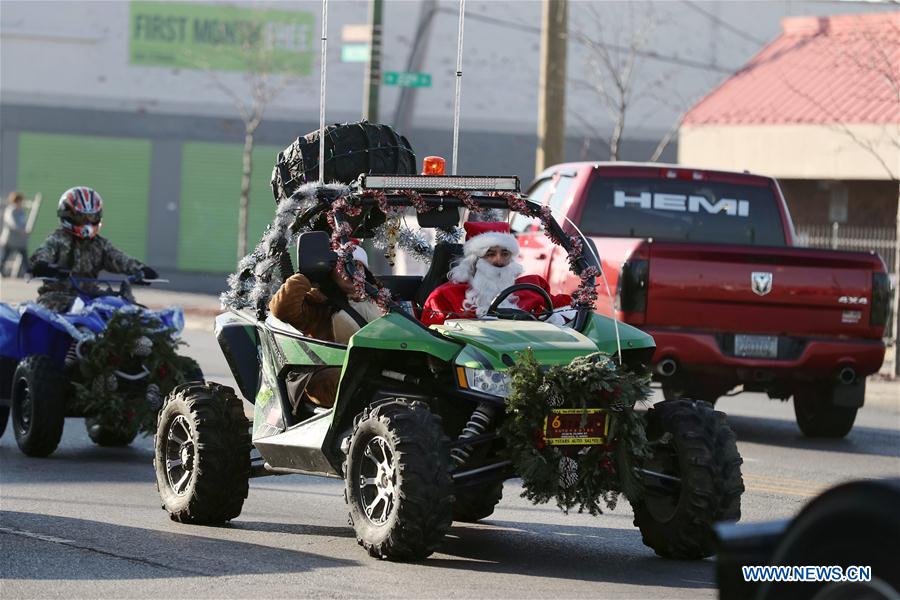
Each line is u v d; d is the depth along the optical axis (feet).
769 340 95.55
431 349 55.26
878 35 201.05
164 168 290.97
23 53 289.74
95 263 88.99
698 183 106.52
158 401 83.82
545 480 53.06
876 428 109.09
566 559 57.77
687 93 289.74
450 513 53.42
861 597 29.37
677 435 55.47
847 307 96.32
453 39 290.97
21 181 290.76
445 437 53.93
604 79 285.23
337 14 288.92
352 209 61.36
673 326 93.91
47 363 85.35
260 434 63.52
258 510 68.69
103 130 290.56
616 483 53.83
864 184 209.56
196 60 288.10
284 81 277.85
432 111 291.58
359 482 55.36
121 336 83.51
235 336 65.51
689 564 56.95
